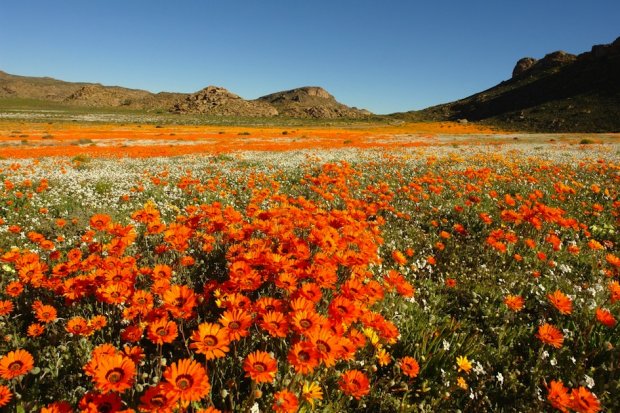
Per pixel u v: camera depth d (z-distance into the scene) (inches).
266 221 189.3
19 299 171.6
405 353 150.6
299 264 138.6
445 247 283.1
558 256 261.3
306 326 98.9
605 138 2037.4
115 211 386.3
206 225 243.6
